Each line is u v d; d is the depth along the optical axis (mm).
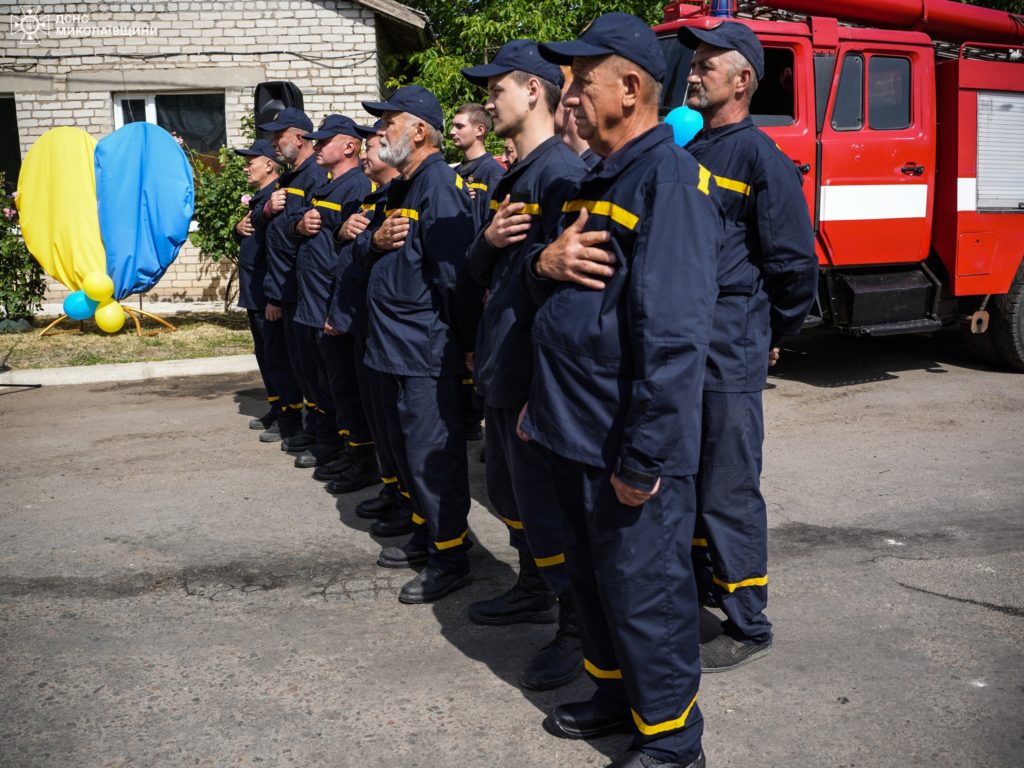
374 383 4062
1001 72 6980
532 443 2584
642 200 2170
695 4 6781
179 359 8266
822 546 4031
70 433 6211
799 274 2967
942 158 7008
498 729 2723
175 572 3904
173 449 5805
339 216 4758
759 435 3027
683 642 2348
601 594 2350
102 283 8766
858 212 6715
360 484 4961
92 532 4383
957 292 7070
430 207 3432
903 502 4555
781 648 3145
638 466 2156
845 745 2586
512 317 2777
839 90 6598
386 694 2922
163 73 11547
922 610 3396
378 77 11945
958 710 2738
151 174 9211
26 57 11406
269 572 3898
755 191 2945
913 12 6906
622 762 2408
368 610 3535
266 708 2844
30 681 3018
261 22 11523
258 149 5867
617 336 2213
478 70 2891
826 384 7172
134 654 3199
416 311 3496
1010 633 3203
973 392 6859
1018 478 4875
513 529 3328
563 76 2998
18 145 11969
